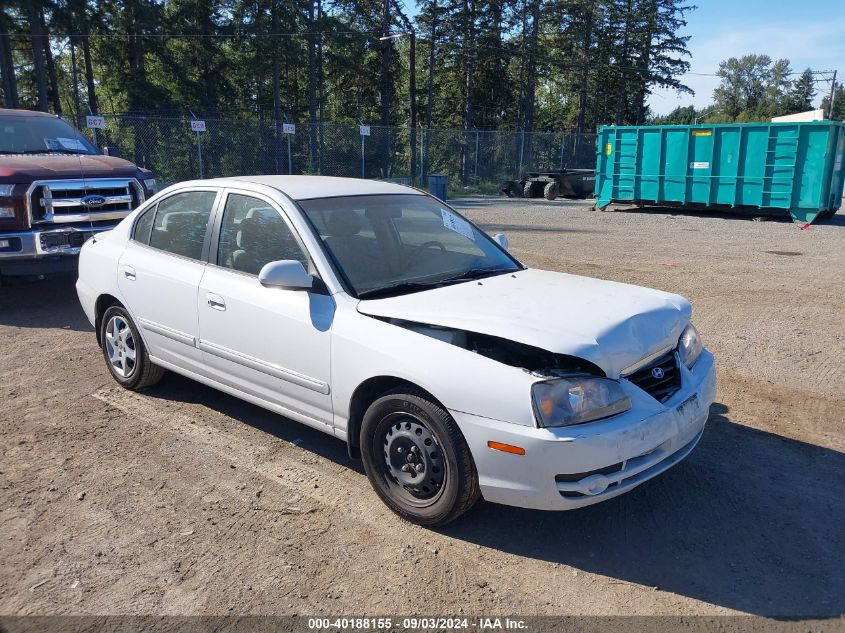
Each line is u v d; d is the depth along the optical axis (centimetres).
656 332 352
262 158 2866
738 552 331
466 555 328
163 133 2817
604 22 6153
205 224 461
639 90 6353
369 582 307
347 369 364
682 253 1253
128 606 290
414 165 3019
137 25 4022
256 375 421
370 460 364
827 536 345
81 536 340
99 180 794
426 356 333
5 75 3369
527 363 325
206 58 4528
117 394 530
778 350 650
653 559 326
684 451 353
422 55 5556
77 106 4969
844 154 1805
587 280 426
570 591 303
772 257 1212
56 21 3478
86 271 553
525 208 2262
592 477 305
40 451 432
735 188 1859
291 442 448
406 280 401
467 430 317
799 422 483
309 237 395
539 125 7375
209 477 401
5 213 727
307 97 5675
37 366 595
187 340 462
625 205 2353
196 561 321
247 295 415
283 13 4297
